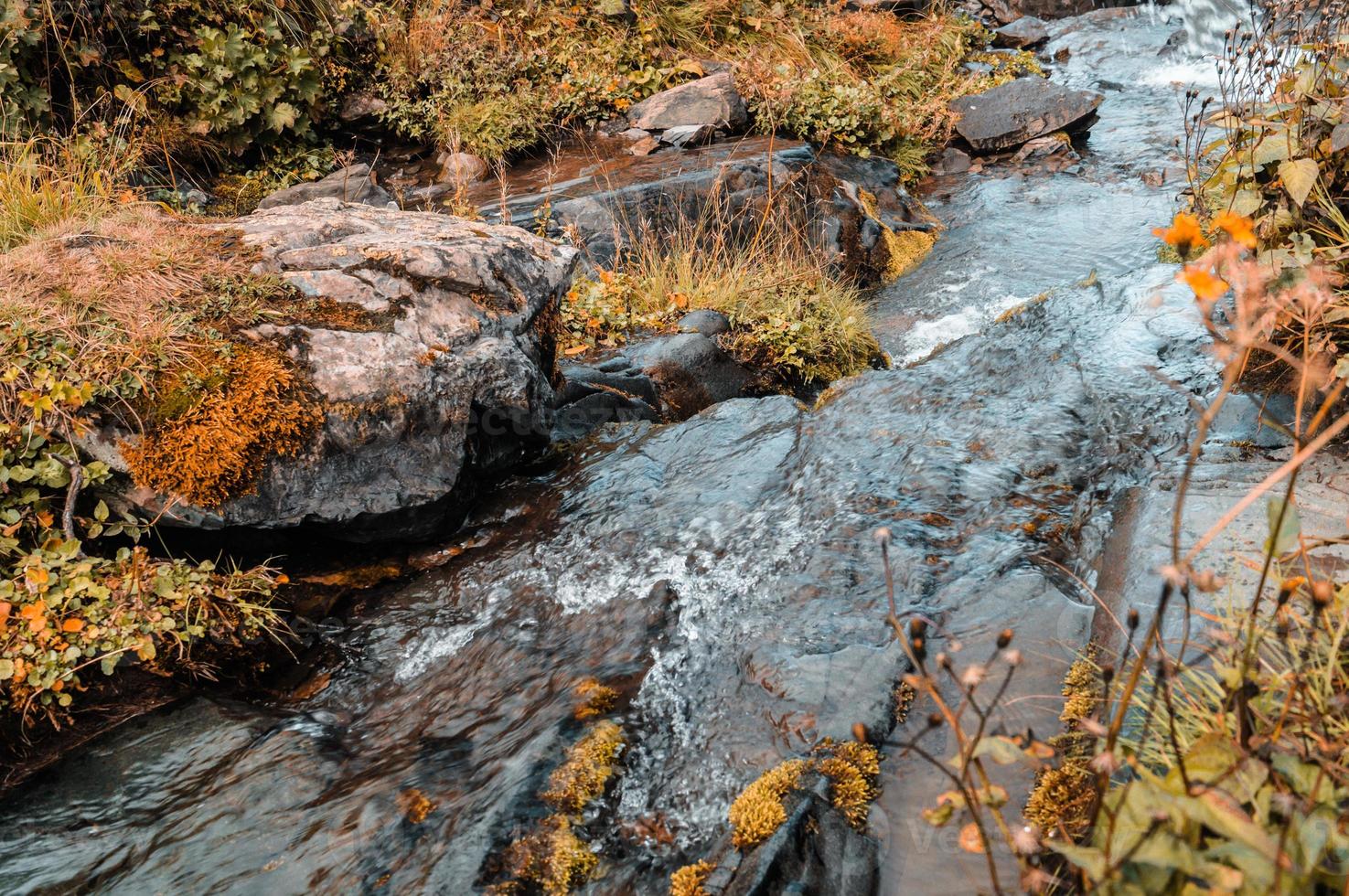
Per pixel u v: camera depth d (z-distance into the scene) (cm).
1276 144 340
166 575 312
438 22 893
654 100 860
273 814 250
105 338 330
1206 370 346
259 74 786
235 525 328
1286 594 158
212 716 288
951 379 391
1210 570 238
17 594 297
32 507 317
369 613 337
